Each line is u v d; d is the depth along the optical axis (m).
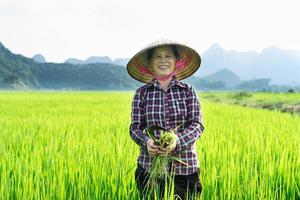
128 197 4.38
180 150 3.80
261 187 4.56
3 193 4.49
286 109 24.72
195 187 4.01
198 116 4.00
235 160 5.94
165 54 3.97
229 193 4.47
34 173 5.22
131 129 4.07
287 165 5.19
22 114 17.47
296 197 4.60
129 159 5.78
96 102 34.88
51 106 26.34
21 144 7.53
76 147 6.89
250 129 10.41
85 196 4.44
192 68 4.25
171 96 4.01
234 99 49.75
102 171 4.95
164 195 3.65
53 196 4.39
